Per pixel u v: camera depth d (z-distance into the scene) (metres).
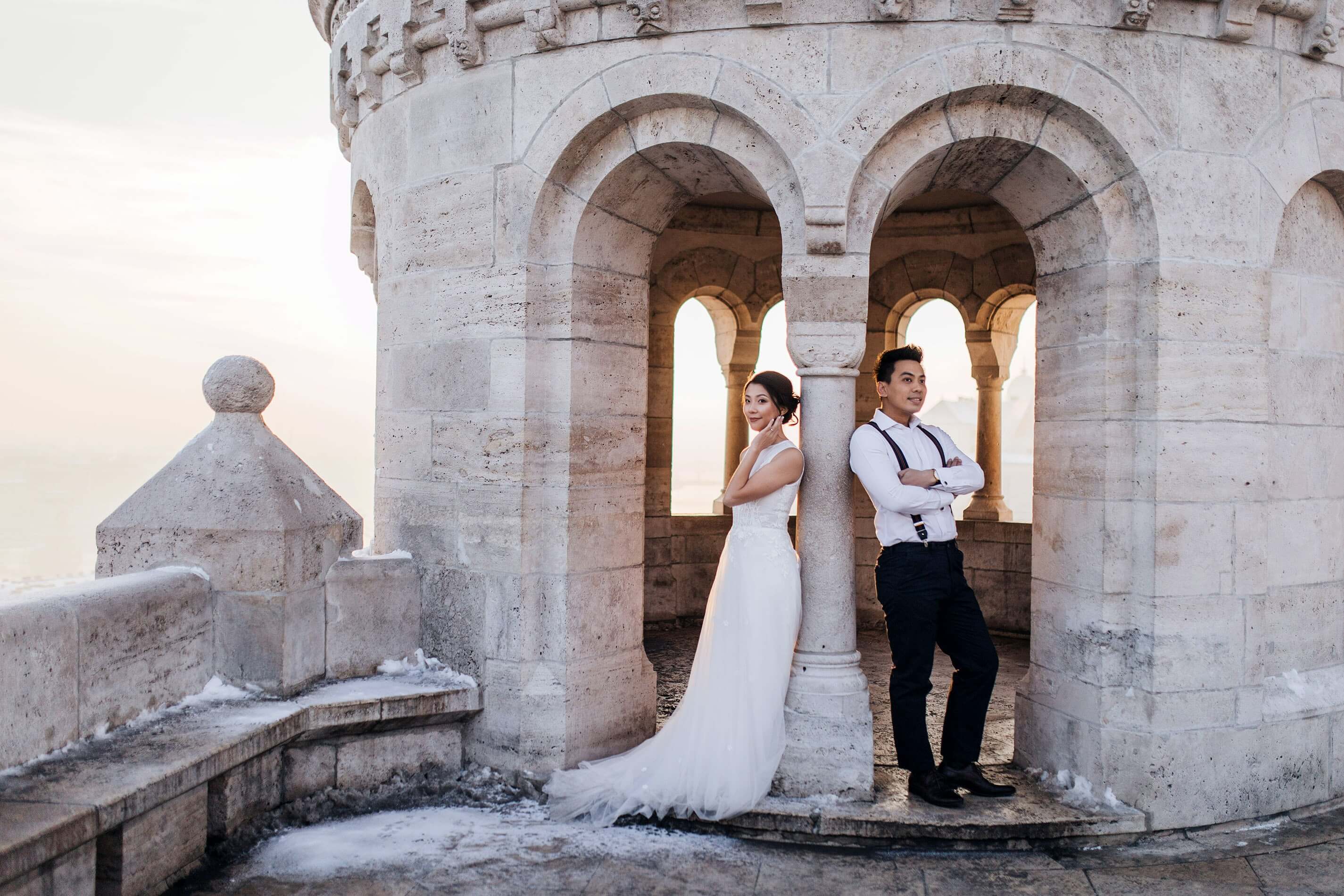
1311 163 4.31
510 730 4.50
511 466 4.48
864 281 4.14
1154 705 4.09
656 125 4.35
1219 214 4.12
